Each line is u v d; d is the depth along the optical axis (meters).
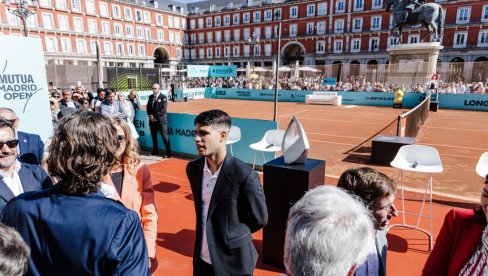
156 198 5.38
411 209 4.98
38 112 4.46
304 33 52.00
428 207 5.06
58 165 1.24
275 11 54.22
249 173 2.22
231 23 59.44
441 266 1.71
